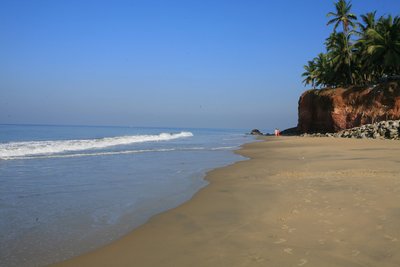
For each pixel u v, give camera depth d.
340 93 47.22
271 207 7.33
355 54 49.84
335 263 4.44
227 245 5.25
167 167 14.59
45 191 9.52
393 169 11.81
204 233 5.88
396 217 6.13
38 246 5.45
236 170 13.57
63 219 6.91
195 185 10.45
